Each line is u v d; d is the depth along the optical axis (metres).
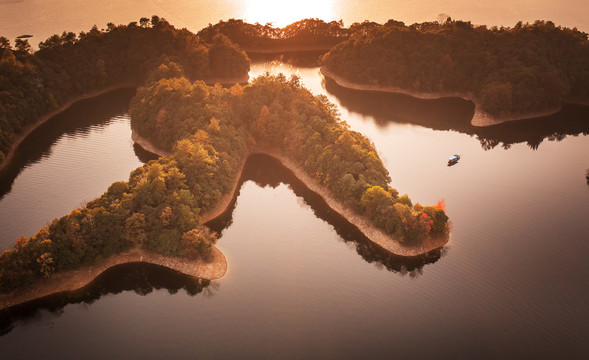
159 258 152.38
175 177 168.12
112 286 146.25
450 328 133.88
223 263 155.62
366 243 167.00
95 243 147.62
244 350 127.12
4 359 124.88
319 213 184.88
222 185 186.12
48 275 138.75
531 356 125.75
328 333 132.12
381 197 168.38
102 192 194.50
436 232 164.88
